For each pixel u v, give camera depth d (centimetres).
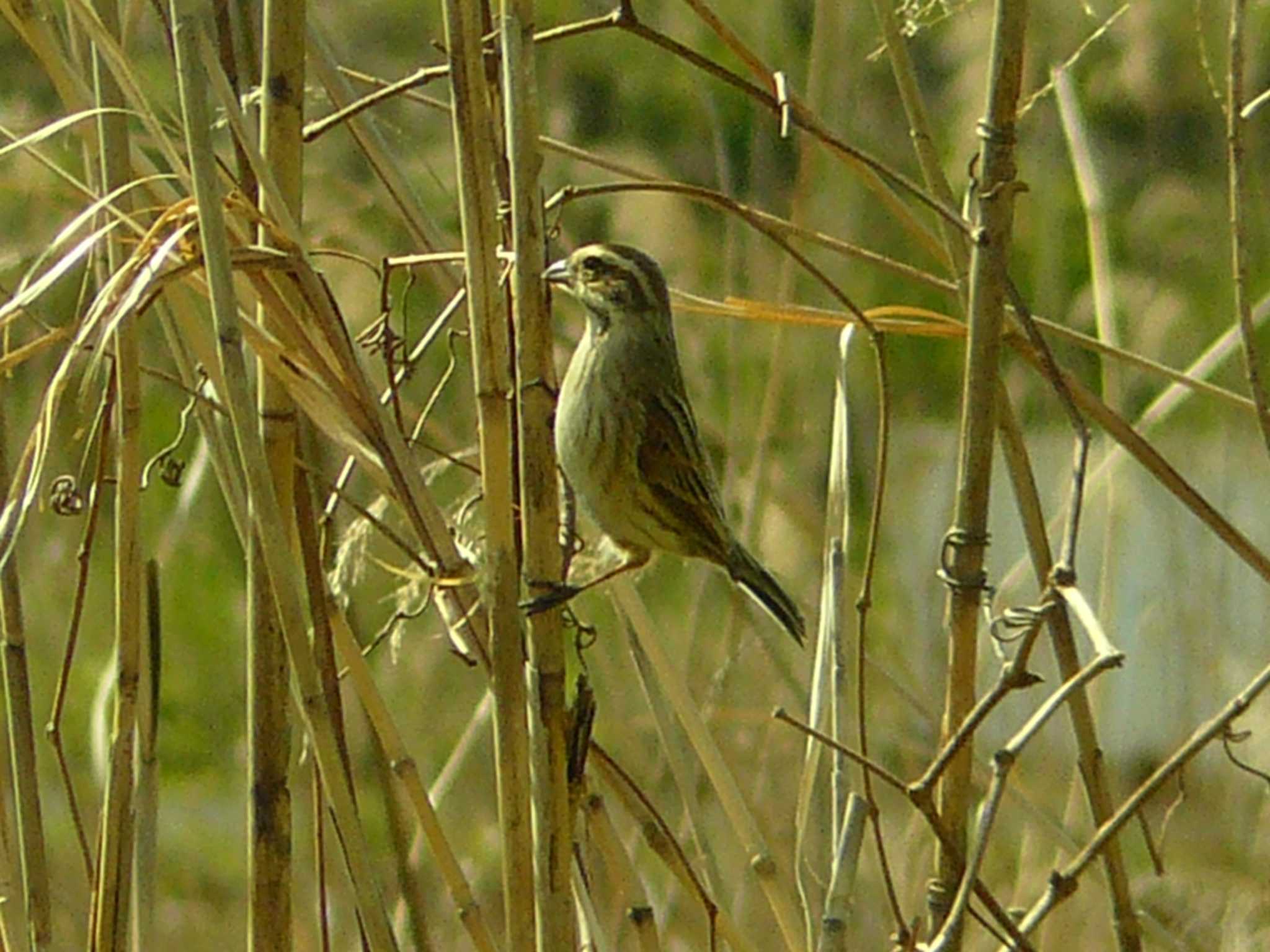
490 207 704
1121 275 1617
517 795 730
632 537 927
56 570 1450
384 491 773
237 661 1608
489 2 780
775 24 1470
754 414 1329
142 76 850
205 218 698
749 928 1124
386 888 1302
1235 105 815
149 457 1600
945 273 1642
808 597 1236
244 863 1525
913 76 874
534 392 705
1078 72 1434
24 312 828
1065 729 1404
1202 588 1279
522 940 736
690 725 909
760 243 1244
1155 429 1510
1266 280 1631
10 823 902
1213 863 1267
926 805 746
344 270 1285
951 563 843
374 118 951
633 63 1656
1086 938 1152
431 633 1390
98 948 812
